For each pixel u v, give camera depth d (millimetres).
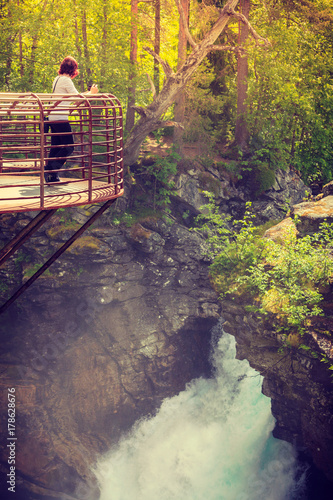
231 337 22000
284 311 12805
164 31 24578
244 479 18406
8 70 20297
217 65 24141
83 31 20750
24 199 4316
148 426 20453
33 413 18203
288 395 14500
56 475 17969
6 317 19906
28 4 20297
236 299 15242
